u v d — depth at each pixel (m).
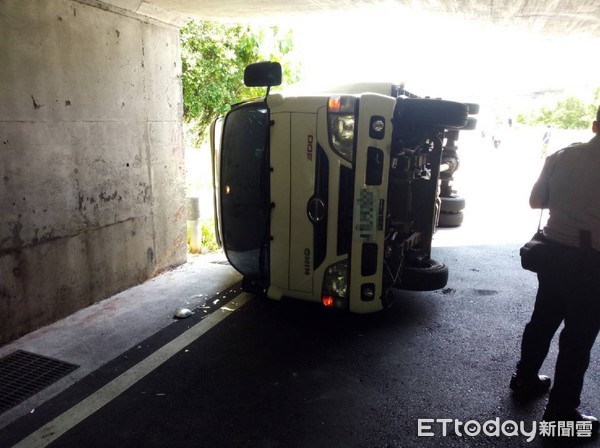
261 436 2.82
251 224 4.50
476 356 3.85
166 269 5.88
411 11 6.20
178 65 5.77
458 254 6.94
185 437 2.81
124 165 4.98
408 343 4.06
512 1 5.31
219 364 3.67
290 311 4.70
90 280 4.70
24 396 3.19
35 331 4.13
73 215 4.40
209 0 4.96
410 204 4.29
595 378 3.49
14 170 3.80
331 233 3.96
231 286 5.38
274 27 9.52
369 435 2.85
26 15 3.77
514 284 5.64
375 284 3.99
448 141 8.35
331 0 5.45
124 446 2.72
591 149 2.76
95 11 4.42
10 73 3.69
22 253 3.95
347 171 3.84
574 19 6.22
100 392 3.26
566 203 2.79
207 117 9.53
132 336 4.10
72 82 4.25
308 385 3.38
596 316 2.72
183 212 6.09
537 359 3.15
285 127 3.97
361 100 3.69
